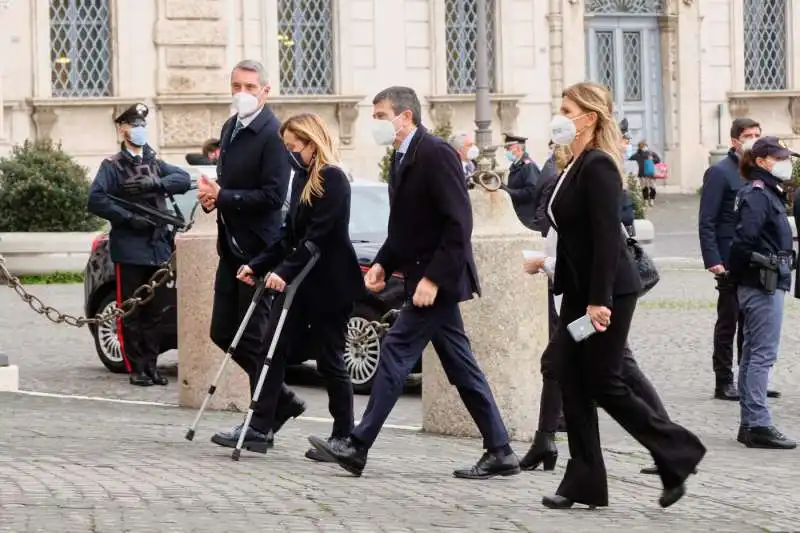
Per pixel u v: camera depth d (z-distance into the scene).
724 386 27.80
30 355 33.34
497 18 73.50
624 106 81.31
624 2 80.88
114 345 30.94
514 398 23.20
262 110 21.16
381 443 22.38
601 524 16.22
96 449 20.52
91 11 63.53
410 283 19.11
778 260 23.17
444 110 71.88
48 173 51.31
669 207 76.06
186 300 25.89
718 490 19.08
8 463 18.81
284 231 20.41
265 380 20.25
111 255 29.33
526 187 38.97
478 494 17.91
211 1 65.00
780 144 23.22
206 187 20.86
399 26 71.12
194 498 16.67
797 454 22.66
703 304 42.88
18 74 62.22
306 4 69.44
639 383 18.30
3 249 49.53
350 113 69.75
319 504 16.70
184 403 26.00
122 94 63.78
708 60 83.00
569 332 16.69
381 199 31.05
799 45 83.75
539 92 74.62
